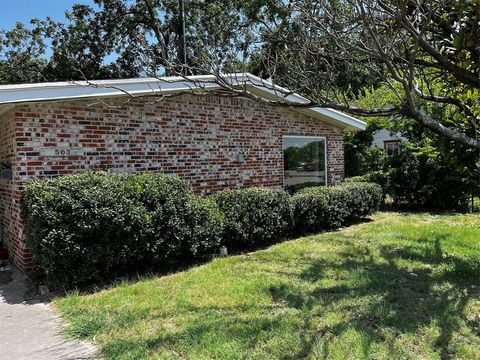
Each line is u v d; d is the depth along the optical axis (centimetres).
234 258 695
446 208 1276
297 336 377
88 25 2384
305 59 509
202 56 621
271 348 356
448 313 421
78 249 534
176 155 809
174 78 738
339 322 407
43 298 530
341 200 976
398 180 1302
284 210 831
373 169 1432
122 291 532
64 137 661
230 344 365
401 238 809
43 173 639
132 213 577
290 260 668
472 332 382
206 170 862
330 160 1173
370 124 1678
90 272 558
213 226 690
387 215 1184
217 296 497
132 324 421
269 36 575
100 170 682
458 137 386
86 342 387
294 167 1070
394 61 439
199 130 848
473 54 372
